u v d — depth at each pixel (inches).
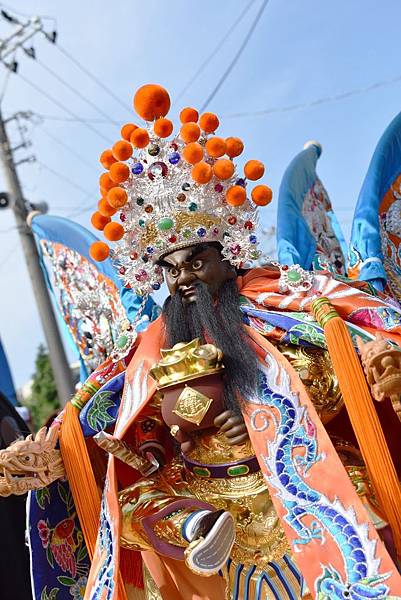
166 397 99.0
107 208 110.1
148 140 108.0
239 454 99.0
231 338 100.9
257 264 113.0
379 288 130.0
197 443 101.2
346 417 110.3
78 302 158.6
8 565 131.6
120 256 111.9
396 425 104.7
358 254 134.5
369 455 91.8
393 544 90.1
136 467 103.9
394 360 86.1
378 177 140.6
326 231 161.9
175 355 97.6
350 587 83.8
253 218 108.5
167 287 109.0
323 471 90.1
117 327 143.7
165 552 100.0
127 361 115.7
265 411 95.7
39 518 111.9
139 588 112.0
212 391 96.9
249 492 99.4
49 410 790.5
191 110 110.3
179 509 98.4
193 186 106.4
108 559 99.6
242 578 101.5
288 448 92.9
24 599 131.6
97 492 107.6
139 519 101.0
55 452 108.1
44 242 170.1
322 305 98.9
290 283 104.7
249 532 99.4
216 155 107.0
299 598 98.3
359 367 93.9
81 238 159.0
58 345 462.0
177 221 106.0
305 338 100.5
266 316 103.9
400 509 89.8
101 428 111.3
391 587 81.5
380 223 138.7
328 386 101.6
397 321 98.7
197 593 106.9
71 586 113.8
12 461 103.2
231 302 105.0
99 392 111.7
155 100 108.6
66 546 114.5
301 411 94.1
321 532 87.5
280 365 98.1
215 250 107.1
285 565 99.1
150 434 110.3
